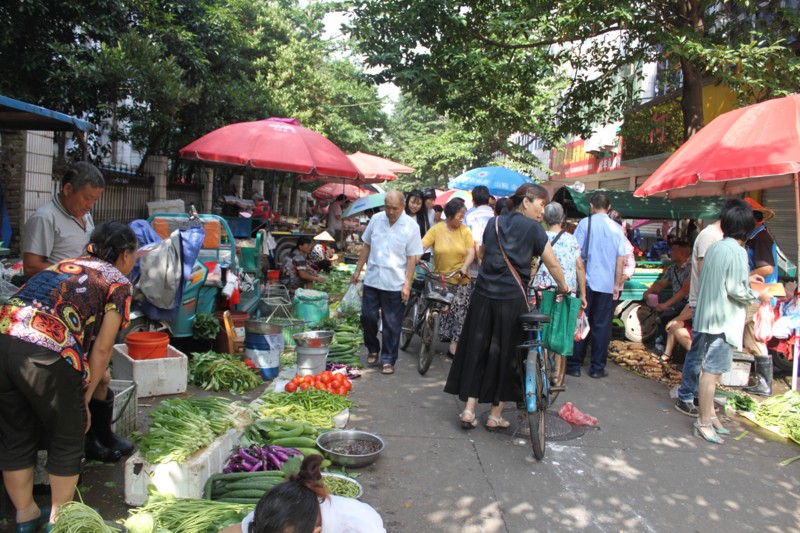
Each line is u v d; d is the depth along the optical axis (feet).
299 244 36.65
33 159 31.50
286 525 6.02
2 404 9.75
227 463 12.82
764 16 36.47
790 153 18.99
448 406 19.06
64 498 10.09
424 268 25.02
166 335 18.78
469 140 89.51
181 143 50.39
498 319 16.28
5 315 9.61
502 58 38.83
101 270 10.44
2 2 32.19
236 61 56.85
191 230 20.52
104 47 35.83
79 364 9.89
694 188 26.25
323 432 15.37
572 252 21.30
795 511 13.16
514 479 14.05
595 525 12.21
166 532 9.43
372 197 49.06
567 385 22.25
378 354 23.90
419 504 12.66
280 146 33.86
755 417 18.70
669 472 14.85
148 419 15.98
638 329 29.17
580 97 42.19
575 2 31.68
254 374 19.76
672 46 29.99
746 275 16.62
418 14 35.73
